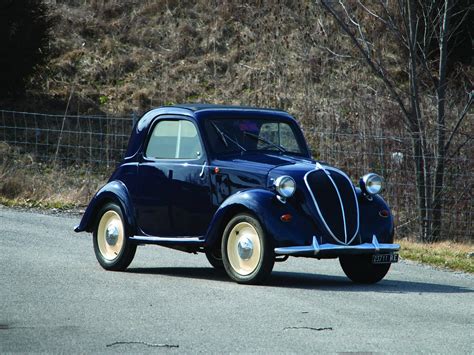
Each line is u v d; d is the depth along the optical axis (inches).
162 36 2815.0
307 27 2726.4
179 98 2522.1
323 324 634.8
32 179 1706.4
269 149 922.7
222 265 965.8
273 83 2529.5
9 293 748.6
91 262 983.6
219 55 2711.6
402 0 1518.2
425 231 1418.6
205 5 2938.0
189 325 621.6
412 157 1462.8
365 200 876.6
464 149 1491.1
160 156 920.3
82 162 2086.6
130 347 547.8
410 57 1504.7
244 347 553.6
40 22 2413.9
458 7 2347.4
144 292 770.8
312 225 824.3
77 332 592.1
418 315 685.9
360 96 1892.2
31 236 1201.4
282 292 783.1
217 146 891.4
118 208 938.7
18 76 2379.4
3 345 550.6
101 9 2933.1
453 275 991.6
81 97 2490.2
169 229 901.2
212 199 869.2
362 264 890.7
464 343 581.9
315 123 2217.0
